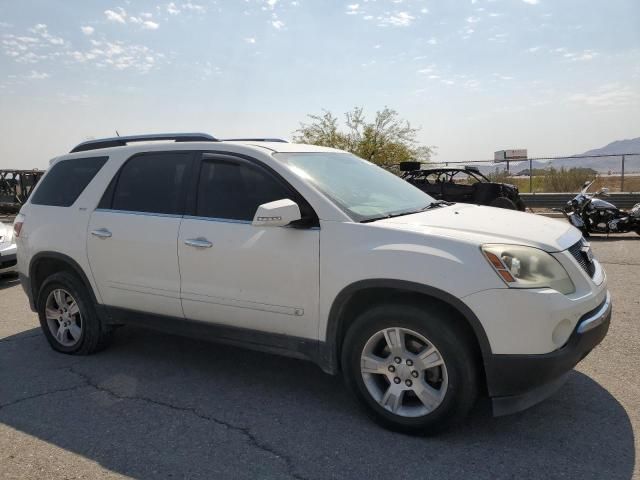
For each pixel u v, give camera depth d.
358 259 3.40
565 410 3.65
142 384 4.31
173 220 4.21
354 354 3.50
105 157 4.83
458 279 3.11
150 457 3.21
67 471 3.09
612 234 12.40
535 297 3.03
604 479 2.86
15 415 3.81
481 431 3.42
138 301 4.46
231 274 3.90
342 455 3.18
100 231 4.58
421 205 4.26
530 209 18.14
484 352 3.10
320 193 3.71
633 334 5.05
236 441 3.38
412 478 2.93
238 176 4.05
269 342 3.87
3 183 23.20
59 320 5.11
